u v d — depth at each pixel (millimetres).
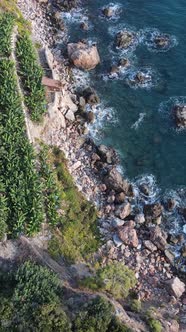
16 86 45594
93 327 29641
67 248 38469
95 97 51219
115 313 32219
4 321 29578
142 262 40656
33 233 37688
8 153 40906
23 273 32781
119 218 43062
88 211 42938
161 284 39531
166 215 43938
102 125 49875
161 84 53219
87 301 32312
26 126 43500
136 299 37594
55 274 33594
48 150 45219
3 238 36469
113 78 53781
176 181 46219
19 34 52750
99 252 40625
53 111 47062
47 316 29609
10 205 38469
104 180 45156
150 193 45312
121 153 47969
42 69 49344
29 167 40531
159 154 48094
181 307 38375
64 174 43969
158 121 50375
